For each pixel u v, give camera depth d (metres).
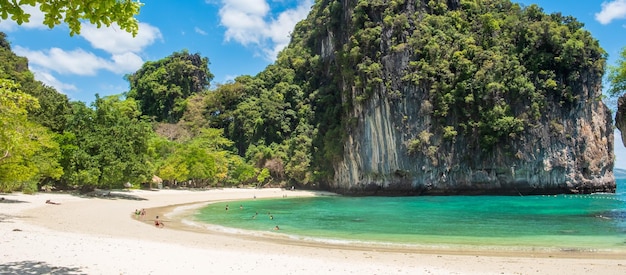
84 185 39.28
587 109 55.22
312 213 31.81
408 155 56.31
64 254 11.18
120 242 14.41
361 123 61.44
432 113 55.12
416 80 55.38
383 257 13.99
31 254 10.88
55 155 34.94
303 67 84.94
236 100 84.75
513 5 62.97
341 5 70.94
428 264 12.80
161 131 79.12
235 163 68.31
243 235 19.58
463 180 55.31
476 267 12.37
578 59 54.75
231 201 44.41
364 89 59.91
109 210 28.66
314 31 85.62
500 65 53.25
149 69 97.94
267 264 11.70
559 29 55.47
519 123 51.72
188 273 10.05
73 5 5.93
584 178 55.16
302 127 75.12
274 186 70.62
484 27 59.41
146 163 40.38
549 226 23.33
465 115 54.06
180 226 22.53
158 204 36.75
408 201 46.16
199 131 78.69
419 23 59.00
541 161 53.06
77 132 38.34
